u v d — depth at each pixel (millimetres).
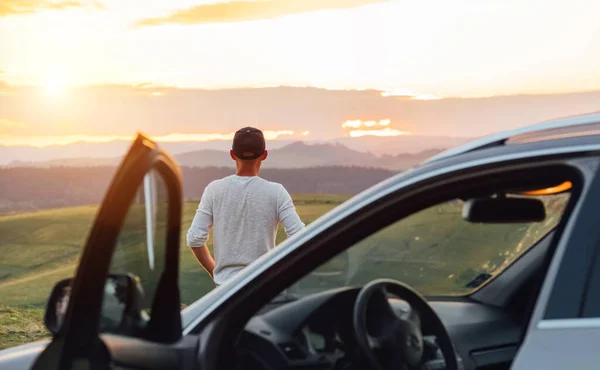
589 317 1965
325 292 2498
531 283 3127
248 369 2479
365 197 2367
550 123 2330
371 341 2475
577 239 2035
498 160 2217
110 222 2154
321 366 2486
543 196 2439
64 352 2164
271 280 2463
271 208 5090
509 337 3080
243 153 5102
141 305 2375
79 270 2164
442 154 2365
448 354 2592
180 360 2404
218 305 2512
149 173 2311
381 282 2508
